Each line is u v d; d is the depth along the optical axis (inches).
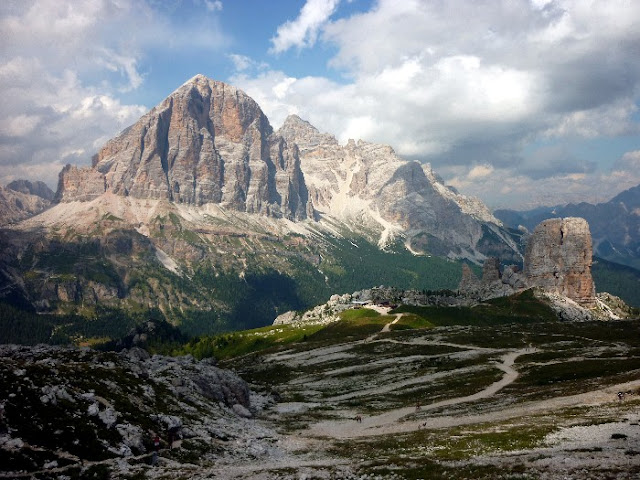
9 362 2679.6
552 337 7642.7
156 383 3550.7
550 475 1710.1
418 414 3929.6
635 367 4579.2
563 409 3134.8
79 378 2834.6
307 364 7691.9
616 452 1937.7
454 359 6427.2
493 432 2647.6
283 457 2704.2
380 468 2079.2
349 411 4446.4
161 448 2463.1
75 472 1932.8
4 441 1950.1
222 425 3240.7
